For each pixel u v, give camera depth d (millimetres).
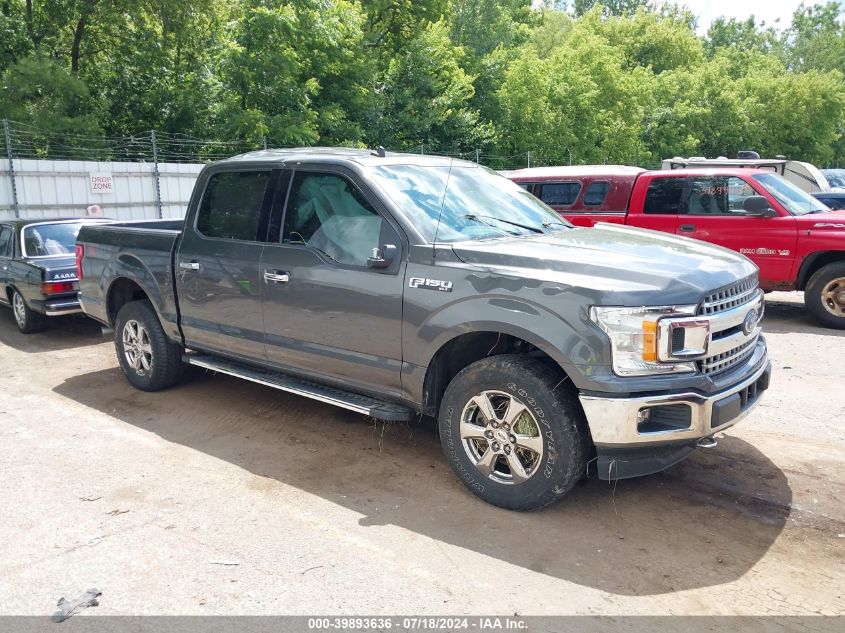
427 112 27656
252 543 3508
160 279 5547
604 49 32062
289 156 4859
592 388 3396
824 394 5844
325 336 4445
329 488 4152
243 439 4961
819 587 3096
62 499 4004
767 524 3662
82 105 21766
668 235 4664
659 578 3172
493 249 3857
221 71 23172
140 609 2963
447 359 4164
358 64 25688
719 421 3496
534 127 30016
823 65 75750
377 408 4211
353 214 4348
